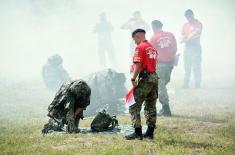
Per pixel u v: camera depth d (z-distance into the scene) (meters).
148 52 13.89
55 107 16.17
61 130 16.25
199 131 17.25
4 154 12.96
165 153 12.43
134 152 12.47
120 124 18.66
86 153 12.44
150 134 14.59
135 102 13.94
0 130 18.64
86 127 17.86
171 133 16.19
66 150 12.88
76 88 15.75
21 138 15.41
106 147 13.11
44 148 13.32
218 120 20.53
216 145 14.12
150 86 13.92
